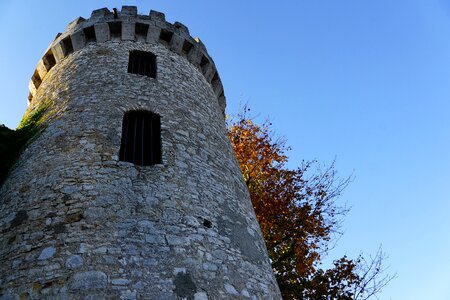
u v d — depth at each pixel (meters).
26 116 11.31
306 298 16.55
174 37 13.34
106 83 10.53
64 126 9.27
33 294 6.11
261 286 7.82
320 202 18.59
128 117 9.67
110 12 13.59
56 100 10.57
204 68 14.12
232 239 8.10
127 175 7.96
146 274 6.47
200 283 6.77
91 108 9.62
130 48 12.38
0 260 6.87
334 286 16.44
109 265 6.42
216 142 10.57
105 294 6.04
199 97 11.80
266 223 18.14
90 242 6.71
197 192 8.40
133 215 7.27
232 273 7.41
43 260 6.52
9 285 6.38
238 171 10.77
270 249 17.80
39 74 13.69
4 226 7.50
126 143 9.09
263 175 19.59
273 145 20.58
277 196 18.78
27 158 9.05
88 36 13.02
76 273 6.25
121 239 6.84
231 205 8.92
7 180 8.91
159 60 12.23
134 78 10.88
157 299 6.21
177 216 7.60
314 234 17.91
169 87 11.11
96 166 8.03
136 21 13.12
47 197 7.59
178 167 8.66
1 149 9.58
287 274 17.00
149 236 7.03
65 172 7.97
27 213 7.47
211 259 7.31
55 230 6.95
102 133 8.86
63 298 5.96
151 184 7.95
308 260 17.52
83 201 7.36
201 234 7.59
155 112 9.85
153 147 9.23
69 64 12.10
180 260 6.90
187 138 9.66
